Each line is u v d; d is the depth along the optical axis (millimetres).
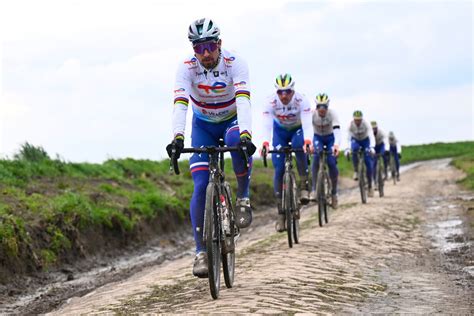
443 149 59094
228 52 5625
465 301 5355
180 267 8484
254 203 18656
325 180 11109
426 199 16297
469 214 12250
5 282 8328
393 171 23266
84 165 15797
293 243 8805
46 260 9383
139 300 5898
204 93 5688
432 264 7395
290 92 8938
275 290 5555
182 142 5227
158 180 17469
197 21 5379
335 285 5898
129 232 11953
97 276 9344
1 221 9039
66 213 10695
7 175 12312
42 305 7402
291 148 8625
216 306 4992
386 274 6688
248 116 5438
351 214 12523
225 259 5613
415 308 5059
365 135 15281
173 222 14086
